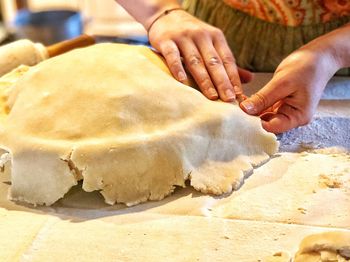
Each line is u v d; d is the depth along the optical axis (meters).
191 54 0.84
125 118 0.72
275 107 0.84
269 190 0.72
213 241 0.63
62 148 0.68
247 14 1.04
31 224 0.67
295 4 0.99
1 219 0.68
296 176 0.74
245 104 0.80
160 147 0.70
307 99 0.82
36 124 0.72
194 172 0.71
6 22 2.41
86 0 2.42
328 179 0.73
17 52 1.00
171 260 0.60
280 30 1.03
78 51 0.83
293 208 0.68
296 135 0.85
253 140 0.78
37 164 0.69
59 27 1.93
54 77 0.78
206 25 0.90
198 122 0.73
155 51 0.87
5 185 0.75
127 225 0.66
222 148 0.74
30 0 2.58
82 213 0.69
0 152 0.76
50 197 0.69
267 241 0.63
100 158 0.68
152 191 0.70
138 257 0.61
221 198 0.71
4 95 0.85
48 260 0.61
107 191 0.69
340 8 0.98
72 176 0.69
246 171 0.74
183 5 1.17
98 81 0.76
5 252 0.62
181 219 0.67
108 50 0.82
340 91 0.98
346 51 0.87
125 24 2.39
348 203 0.69
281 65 0.84
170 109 0.74
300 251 0.60
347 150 0.81
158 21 0.93
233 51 1.08
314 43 0.87
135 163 0.69
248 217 0.67
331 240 0.59
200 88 0.81
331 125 0.87
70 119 0.72
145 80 0.76
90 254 0.62
